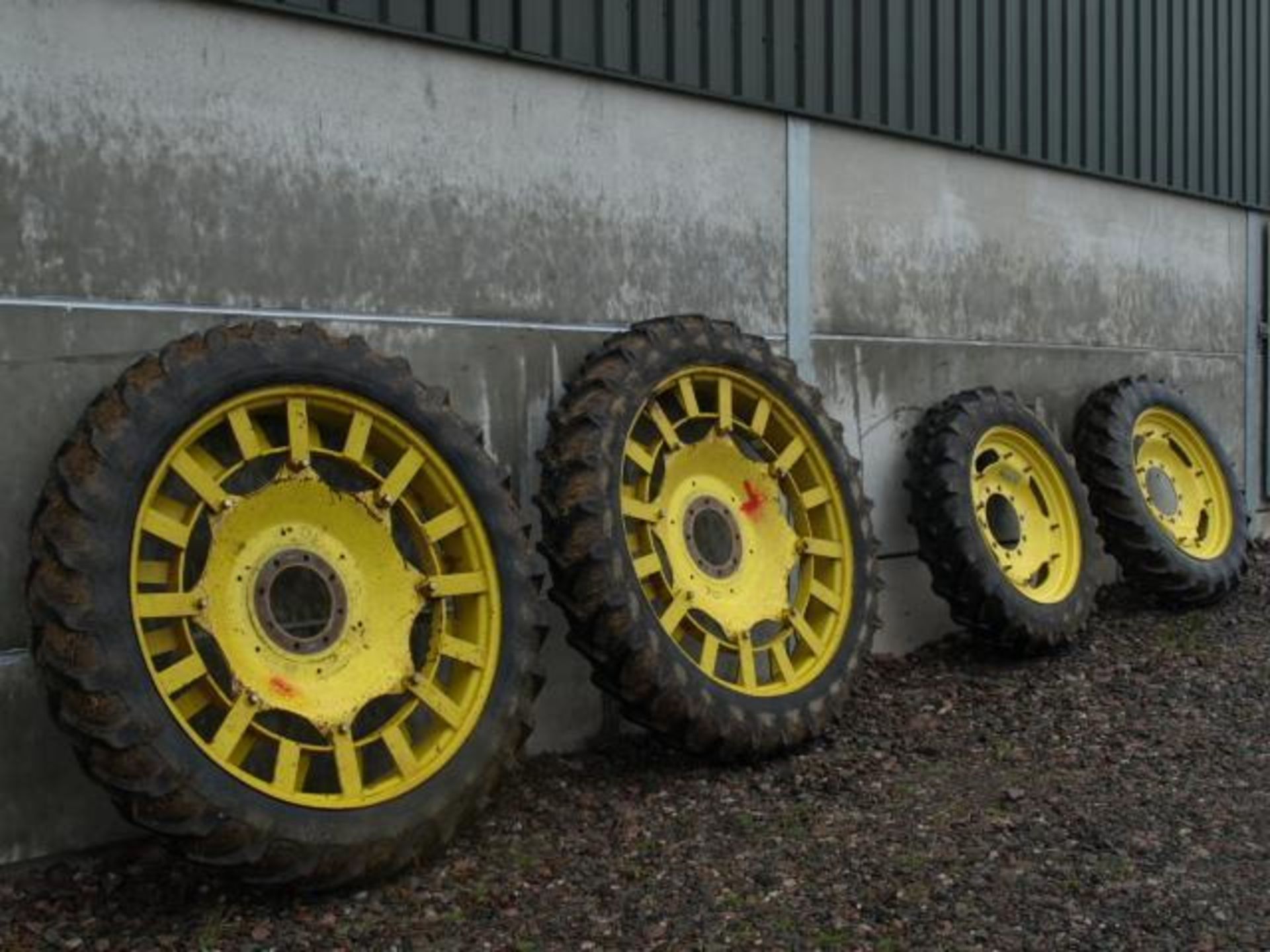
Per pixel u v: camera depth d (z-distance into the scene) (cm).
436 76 500
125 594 360
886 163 684
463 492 445
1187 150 907
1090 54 826
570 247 543
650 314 574
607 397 501
